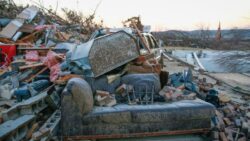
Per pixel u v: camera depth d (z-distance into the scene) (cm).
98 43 721
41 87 799
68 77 730
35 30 1451
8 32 1350
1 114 584
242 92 1084
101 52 716
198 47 3338
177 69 1656
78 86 575
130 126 590
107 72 716
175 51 2556
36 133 547
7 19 1562
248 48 2127
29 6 1939
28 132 570
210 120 618
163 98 673
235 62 1845
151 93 681
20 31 1389
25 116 604
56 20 2077
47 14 2066
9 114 589
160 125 599
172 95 688
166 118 597
